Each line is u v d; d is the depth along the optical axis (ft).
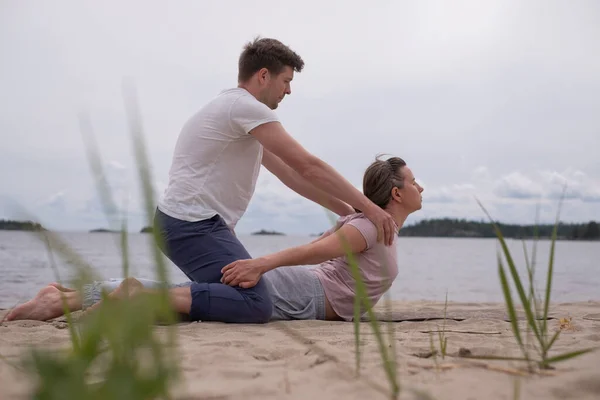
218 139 10.54
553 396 4.41
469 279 45.44
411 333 8.62
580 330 9.14
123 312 3.26
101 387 3.10
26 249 88.07
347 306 11.05
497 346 6.86
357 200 10.59
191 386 4.71
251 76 11.34
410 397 4.38
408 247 191.01
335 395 4.45
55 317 9.93
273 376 5.08
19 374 4.84
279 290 10.77
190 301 9.80
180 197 10.55
